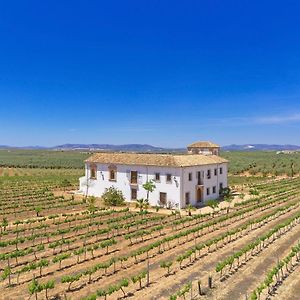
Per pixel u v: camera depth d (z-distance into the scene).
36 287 25.06
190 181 65.38
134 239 42.41
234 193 82.56
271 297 26.16
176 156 66.69
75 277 27.72
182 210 61.81
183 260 34.38
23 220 53.31
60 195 77.38
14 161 192.25
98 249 38.22
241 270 31.48
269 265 32.75
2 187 90.06
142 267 32.53
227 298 25.84
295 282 28.86
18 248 38.78
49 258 35.09
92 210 57.50
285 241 40.84
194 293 26.69
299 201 70.75
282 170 135.00
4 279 29.22
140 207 60.84
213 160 73.19
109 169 71.69
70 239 42.06
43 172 139.50
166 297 26.02
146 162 66.94
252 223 48.84
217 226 49.44
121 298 25.88
